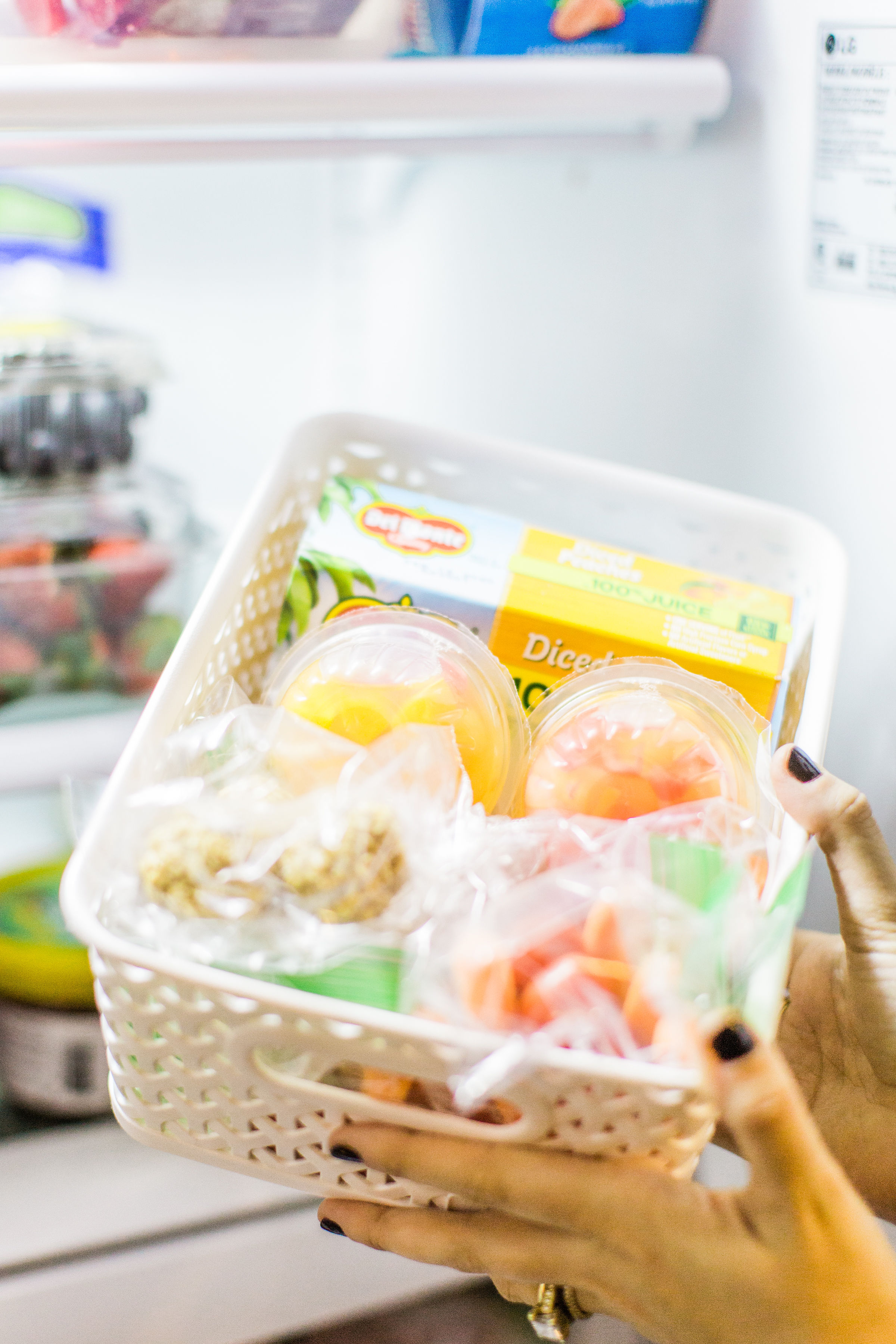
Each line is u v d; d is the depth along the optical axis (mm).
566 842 400
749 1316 371
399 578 519
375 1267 727
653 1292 382
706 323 687
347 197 1046
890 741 596
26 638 737
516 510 635
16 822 907
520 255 850
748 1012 349
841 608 521
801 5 583
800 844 421
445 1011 346
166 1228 701
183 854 371
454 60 580
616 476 603
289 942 361
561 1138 362
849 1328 363
